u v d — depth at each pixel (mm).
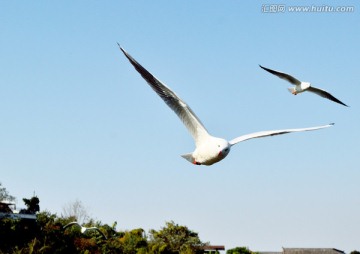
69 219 42562
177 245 49344
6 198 49562
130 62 11742
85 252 36000
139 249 42031
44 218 38000
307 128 12672
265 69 19266
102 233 40500
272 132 12680
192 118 12242
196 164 12641
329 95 19078
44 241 34094
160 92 12023
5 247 32500
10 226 33562
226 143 12164
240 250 55938
